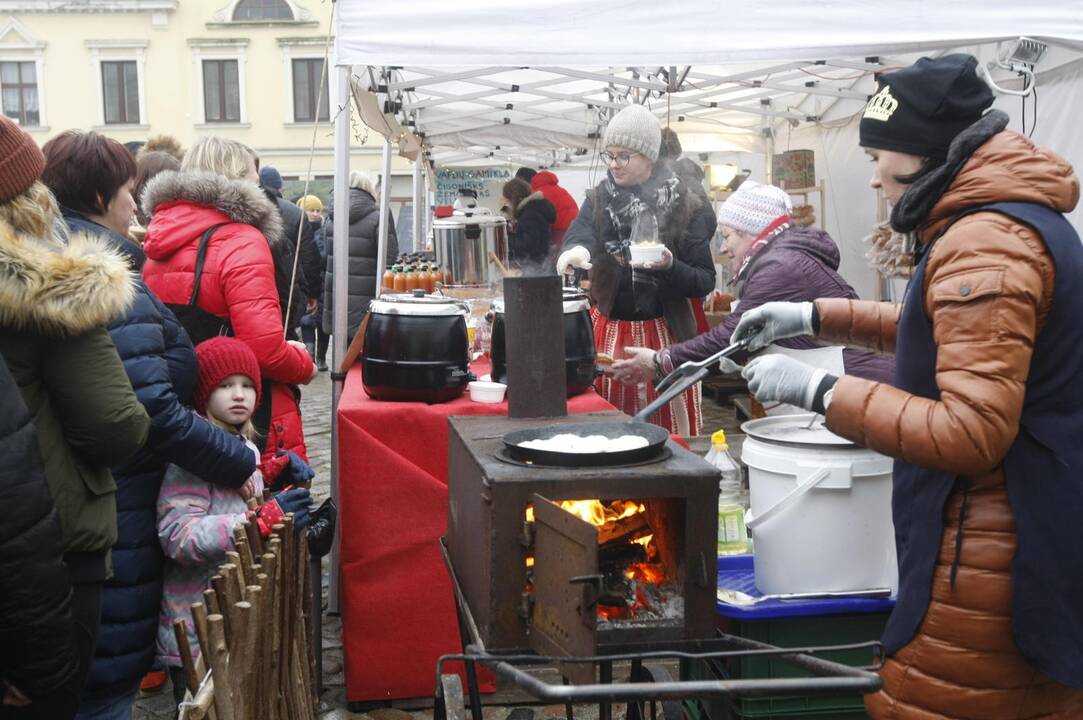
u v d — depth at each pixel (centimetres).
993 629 188
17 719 189
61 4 2980
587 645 164
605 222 412
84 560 214
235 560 212
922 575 195
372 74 534
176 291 333
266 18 2988
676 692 155
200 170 341
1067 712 196
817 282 331
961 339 181
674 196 411
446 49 335
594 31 339
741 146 905
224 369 287
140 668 268
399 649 322
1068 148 491
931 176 192
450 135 951
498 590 185
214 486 273
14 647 177
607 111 810
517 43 338
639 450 193
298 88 3020
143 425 215
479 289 467
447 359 315
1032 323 179
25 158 202
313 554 297
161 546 270
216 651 184
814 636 233
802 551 228
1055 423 185
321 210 1012
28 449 174
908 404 184
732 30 341
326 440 749
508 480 183
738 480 277
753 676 233
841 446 224
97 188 275
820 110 785
